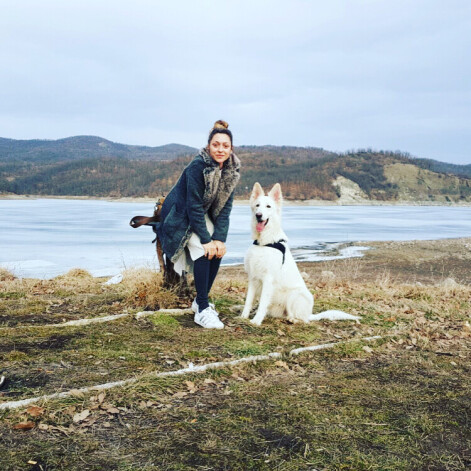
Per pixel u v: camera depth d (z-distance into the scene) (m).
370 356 4.52
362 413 3.08
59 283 8.11
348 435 2.75
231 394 3.32
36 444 2.47
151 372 3.58
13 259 21.91
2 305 5.94
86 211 76.62
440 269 23.47
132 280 7.93
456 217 85.62
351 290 8.59
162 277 6.48
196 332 4.88
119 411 2.92
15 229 40.50
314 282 10.68
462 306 7.61
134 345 4.30
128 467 2.29
